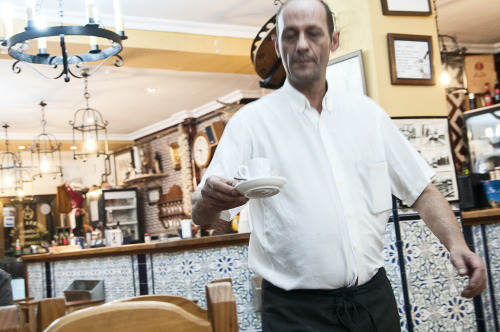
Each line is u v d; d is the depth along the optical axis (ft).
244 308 16.62
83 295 20.58
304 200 5.63
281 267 5.71
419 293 13.42
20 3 19.54
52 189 49.60
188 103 36.17
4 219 47.26
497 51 30.25
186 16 22.27
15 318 3.38
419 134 14.01
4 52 21.04
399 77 13.94
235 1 21.07
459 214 14.08
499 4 24.07
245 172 4.91
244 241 16.76
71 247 25.85
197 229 24.09
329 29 5.86
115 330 3.23
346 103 6.02
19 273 30.86
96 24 14.33
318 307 5.51
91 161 50.31
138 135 44.29
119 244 23.49
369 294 5.67
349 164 5.85
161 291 18.34
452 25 26.50
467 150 26.76
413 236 13.53
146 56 23.40
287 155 5.77
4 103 32.78
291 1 5.67
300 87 5.90
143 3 20.63
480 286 5.34
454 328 13.70
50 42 20.72
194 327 3.45
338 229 5.60
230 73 27.17
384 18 14.16
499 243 14.47
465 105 29.17
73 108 35.29
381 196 5.88
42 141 42.42
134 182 43.86
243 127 5.94
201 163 36.27
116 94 32.71
